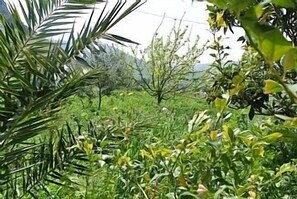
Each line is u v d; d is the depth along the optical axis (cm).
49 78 293
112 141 360
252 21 58
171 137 544
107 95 1484
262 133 250
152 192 246
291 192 250
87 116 834
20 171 313
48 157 331
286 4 62
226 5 63
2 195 320
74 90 301
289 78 180
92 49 316
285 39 58
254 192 199
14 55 290
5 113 286
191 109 1135
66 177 332
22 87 281
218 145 215
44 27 302
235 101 325
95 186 357
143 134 472
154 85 1678
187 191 208
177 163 226
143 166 267
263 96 313
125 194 298
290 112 291
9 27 289
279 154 317
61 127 344
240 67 354
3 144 291
